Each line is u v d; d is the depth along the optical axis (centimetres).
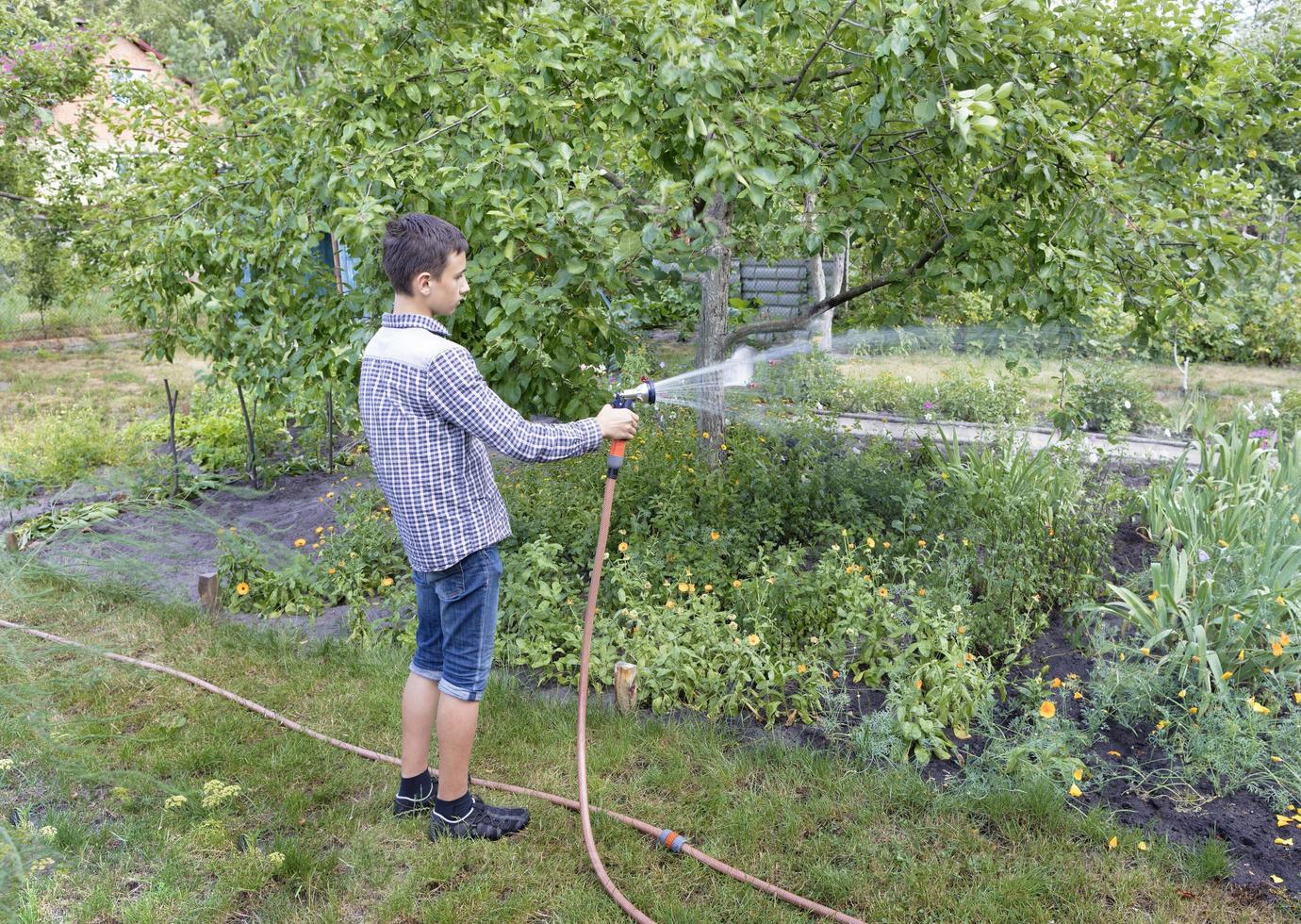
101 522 595
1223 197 421
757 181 343
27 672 369
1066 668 386
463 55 360
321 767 323
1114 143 443
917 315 486
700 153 380
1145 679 354
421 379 248
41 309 1369
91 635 428
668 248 358
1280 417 696
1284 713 349
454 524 258
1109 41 408
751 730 347
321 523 593
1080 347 631
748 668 368
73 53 859
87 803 304
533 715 354
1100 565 473
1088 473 579
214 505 649
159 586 489
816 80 424
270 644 416
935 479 530
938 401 806
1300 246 393
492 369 371
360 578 466
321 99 411
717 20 333
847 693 369
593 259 355
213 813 295
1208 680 340
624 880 271
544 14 361
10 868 261
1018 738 327
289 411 745
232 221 464
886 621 375
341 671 393
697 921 254
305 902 260
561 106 357
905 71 339
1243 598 374
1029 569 433
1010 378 766
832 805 301
